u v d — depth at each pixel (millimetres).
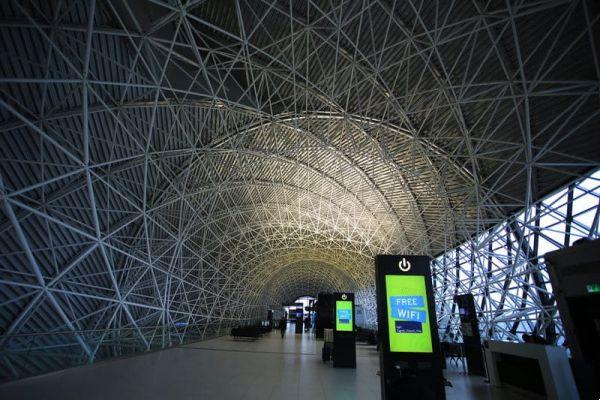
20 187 13070
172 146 19422
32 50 11078
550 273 7535
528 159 15219
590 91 11977
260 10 14742
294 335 41875
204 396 8930
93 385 9875
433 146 20172
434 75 15992
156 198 21453
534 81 12625
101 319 18438
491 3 12758
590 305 6570
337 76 17391
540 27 12852
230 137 20766
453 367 16062
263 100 20031
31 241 14055
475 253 22781
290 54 16641
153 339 20938
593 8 11414
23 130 12047
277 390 9930
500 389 10781
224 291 41188
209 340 30984
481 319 23797
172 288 29094
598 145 15031
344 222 36062
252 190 29234
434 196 24641
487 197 18891
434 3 13547
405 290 7699
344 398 9180
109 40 12883
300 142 22312
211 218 28750
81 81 11156
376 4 13875
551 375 8391
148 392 9203
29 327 14211
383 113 19172
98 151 15680
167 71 16125
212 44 17391
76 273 16750
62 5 11102
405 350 7227
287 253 49000
